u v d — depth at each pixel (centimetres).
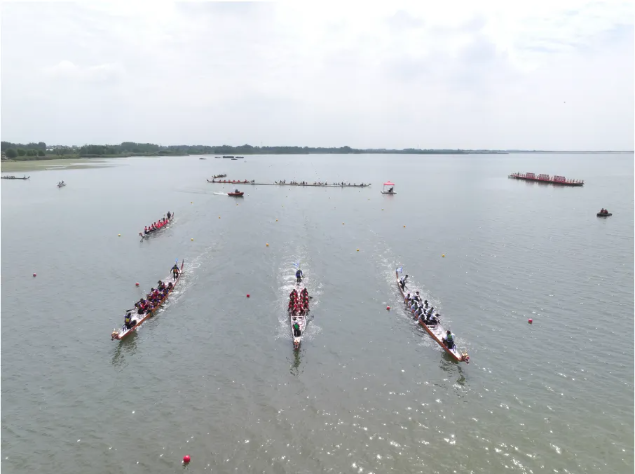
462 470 2303
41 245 6538
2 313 4172
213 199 11300
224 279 5031
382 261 5684
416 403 2833
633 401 2828
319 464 2336
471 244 6488
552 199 11194
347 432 2569
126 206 10106
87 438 2555
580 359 3309
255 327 3850
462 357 3262
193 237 6981
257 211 9388
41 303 4406
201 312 4156
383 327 3869
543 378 3083
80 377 3136
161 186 14375
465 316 4031
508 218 8525
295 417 2697
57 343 3609
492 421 2667
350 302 4388
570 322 3894
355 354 3419
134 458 2400
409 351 3469
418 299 4247
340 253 6059
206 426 2630
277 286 4806
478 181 17312
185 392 2956
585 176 19125
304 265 5522
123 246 6462
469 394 2922
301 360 3328
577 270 5253
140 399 2891
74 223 8162
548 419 2678
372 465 2331
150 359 3359
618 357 3325
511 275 5106
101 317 4081
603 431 2573
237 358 3359
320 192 13075
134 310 4144
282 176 19875
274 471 2292
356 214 9112
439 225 7906
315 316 4066
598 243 6469
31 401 2881
